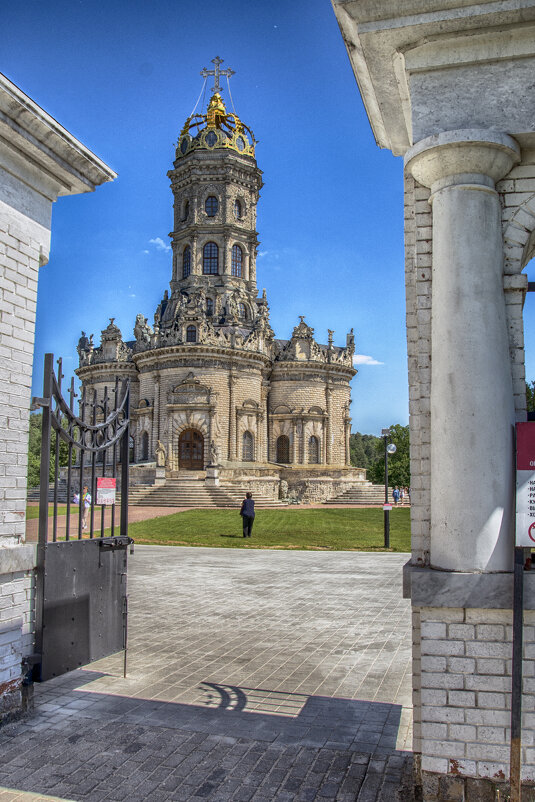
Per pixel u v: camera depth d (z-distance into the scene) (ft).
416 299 20.93
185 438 193.06
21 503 24.70
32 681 24.76
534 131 18.62
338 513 144.56
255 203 231.50
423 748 17.70
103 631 28.58
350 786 19.40
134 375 218.79
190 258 223.10
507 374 18.52
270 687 28.19
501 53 18.97
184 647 34.71
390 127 24.90
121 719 24.49
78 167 27.25
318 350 229.86
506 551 17.74
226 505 160.97
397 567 65.51
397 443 236.22
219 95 233.55
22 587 24.54
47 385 25.67
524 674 17.34
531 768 16.96
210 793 18.98
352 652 33.60
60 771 20.27
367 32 18.98
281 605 45.88
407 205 21.98
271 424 223.71
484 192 18.95
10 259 24.66
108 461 181.47
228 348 196.03
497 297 18.67
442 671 17.78
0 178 24.39
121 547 30.07
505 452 18.04
